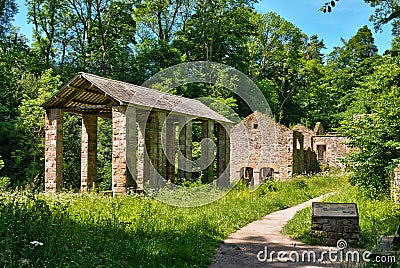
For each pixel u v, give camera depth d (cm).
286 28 5150
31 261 620
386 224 1162
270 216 1605
